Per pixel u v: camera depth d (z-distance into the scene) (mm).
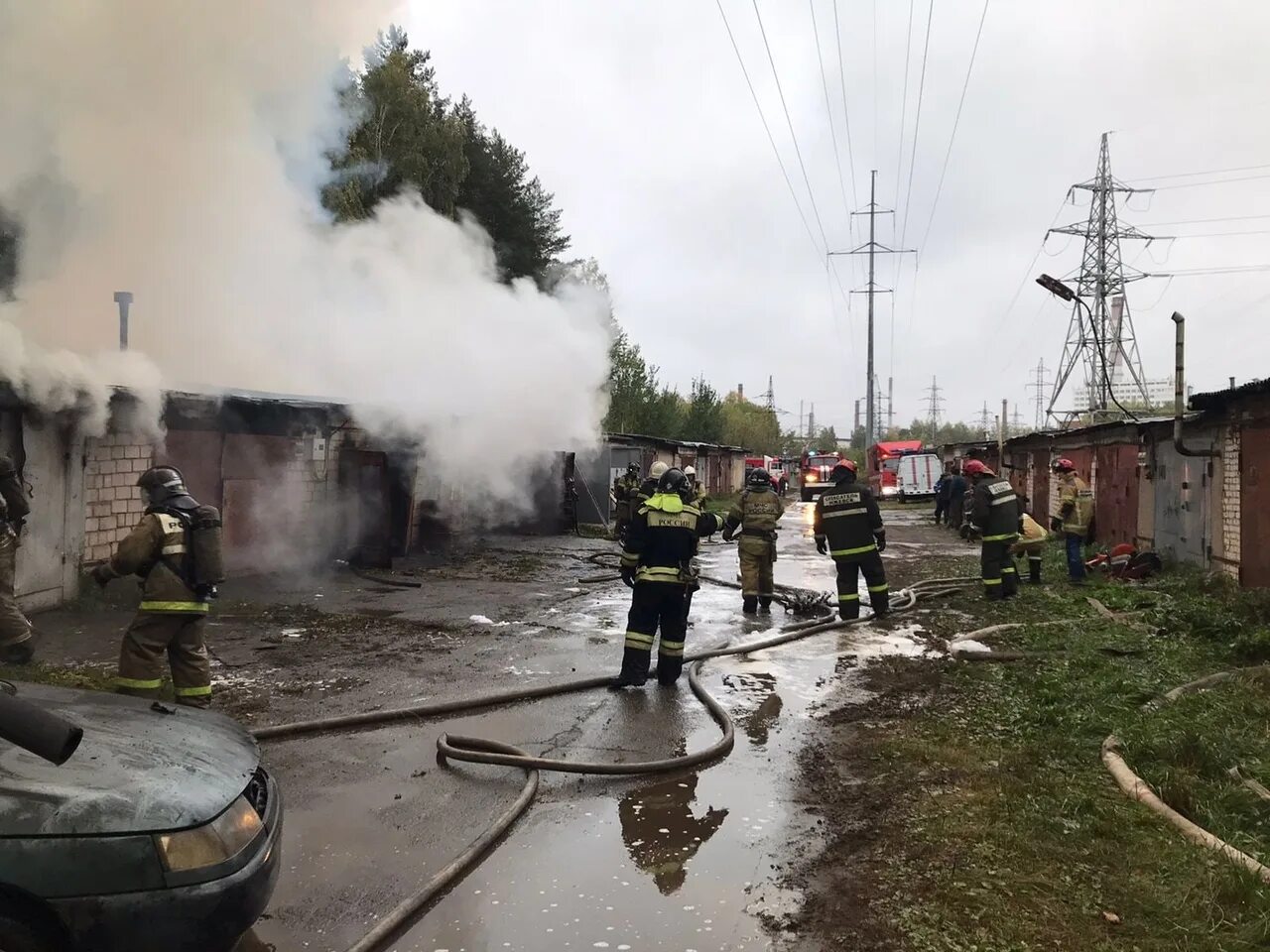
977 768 4508
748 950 2826
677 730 5227
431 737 4996
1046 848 3500
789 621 9078
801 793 4223
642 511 6238
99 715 2807
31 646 6074
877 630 8492
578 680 6145
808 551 17031
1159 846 3537
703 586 11883
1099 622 8391
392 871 3330
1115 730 4914
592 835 3730
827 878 3332
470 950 2803
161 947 2160
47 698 2920
